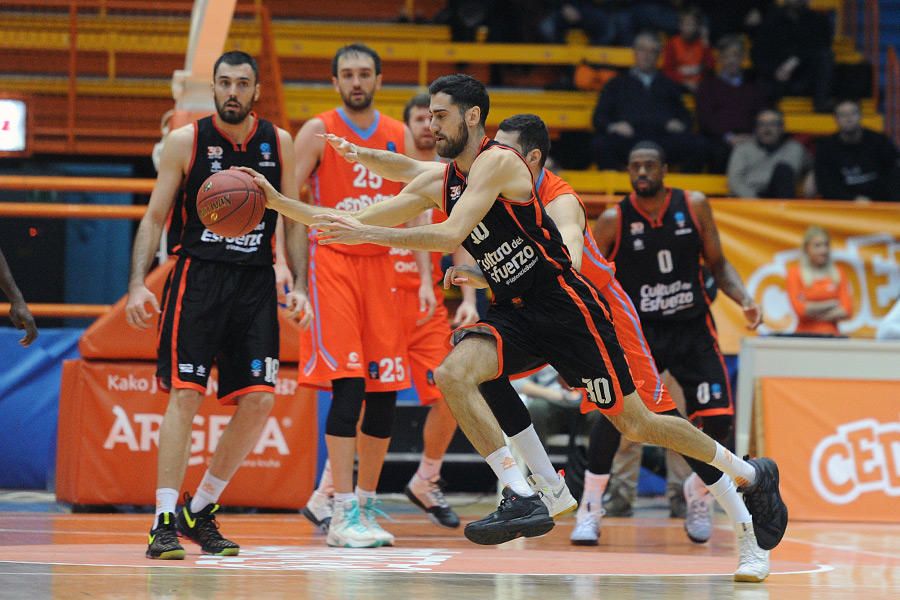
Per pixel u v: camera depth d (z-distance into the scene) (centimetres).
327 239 1102
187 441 1333
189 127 1373
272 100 3191
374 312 1575
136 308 1341
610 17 3753
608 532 1825
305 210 1224
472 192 1117
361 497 1630
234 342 1378
